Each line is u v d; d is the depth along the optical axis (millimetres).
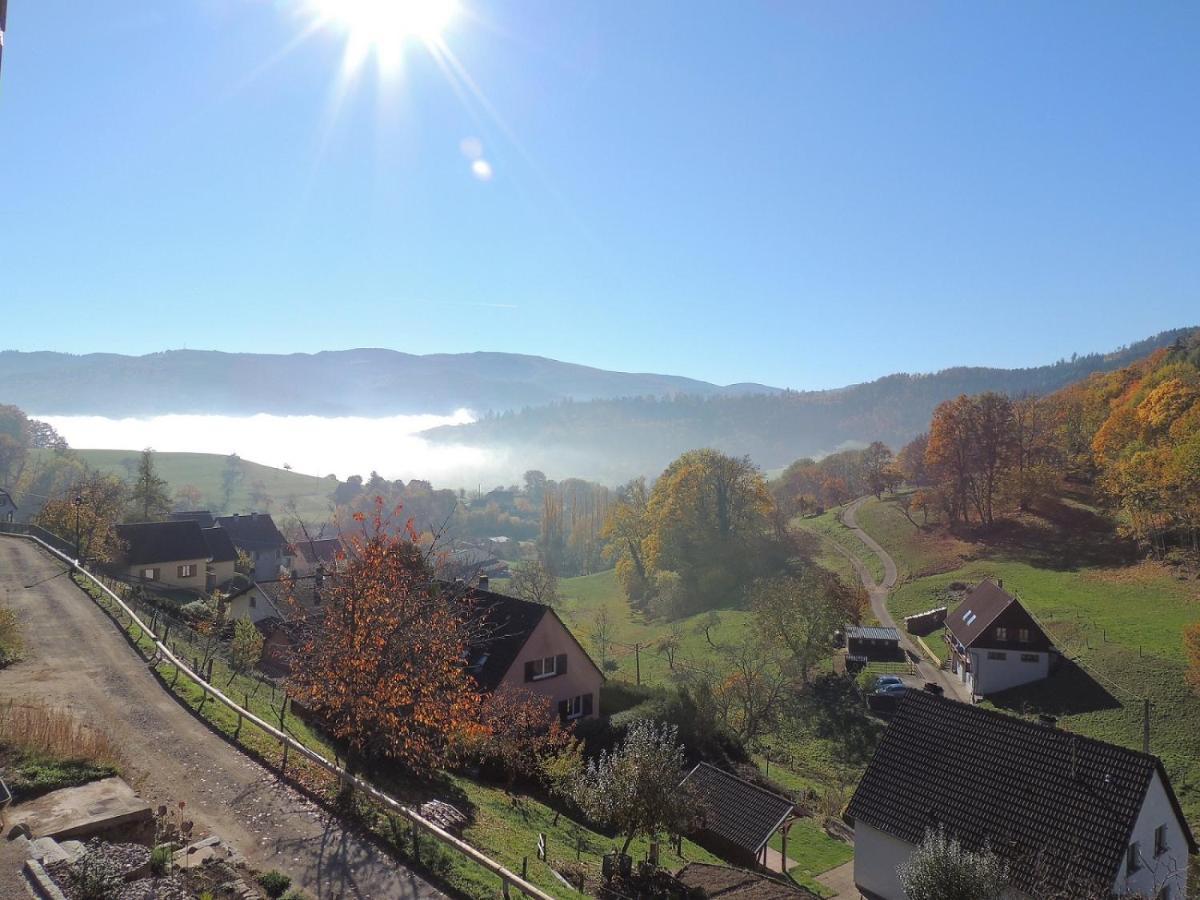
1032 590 80438
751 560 109000
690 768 38281
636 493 136375
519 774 31359
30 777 18016
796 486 180125
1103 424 110688
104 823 16344
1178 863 24906
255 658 38125
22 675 27391
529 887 15438
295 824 18438
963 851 21500
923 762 27984
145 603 48375
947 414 109875
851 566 105250
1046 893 21234
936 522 114000
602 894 20234
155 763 20984
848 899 31250
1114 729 52406
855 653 75188
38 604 38656
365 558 22719
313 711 28609
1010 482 105438
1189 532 82625
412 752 23875
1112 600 73875
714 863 29391
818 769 53219
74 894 13062
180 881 14453
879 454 173500
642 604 115188
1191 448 79812
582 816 29297
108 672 28328
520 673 37656
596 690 41406
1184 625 64812
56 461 165750
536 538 199625
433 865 17016
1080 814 23828
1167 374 111062
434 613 23891
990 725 27906
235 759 21750
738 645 81125
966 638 66875
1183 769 46812
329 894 15570
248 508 192500
